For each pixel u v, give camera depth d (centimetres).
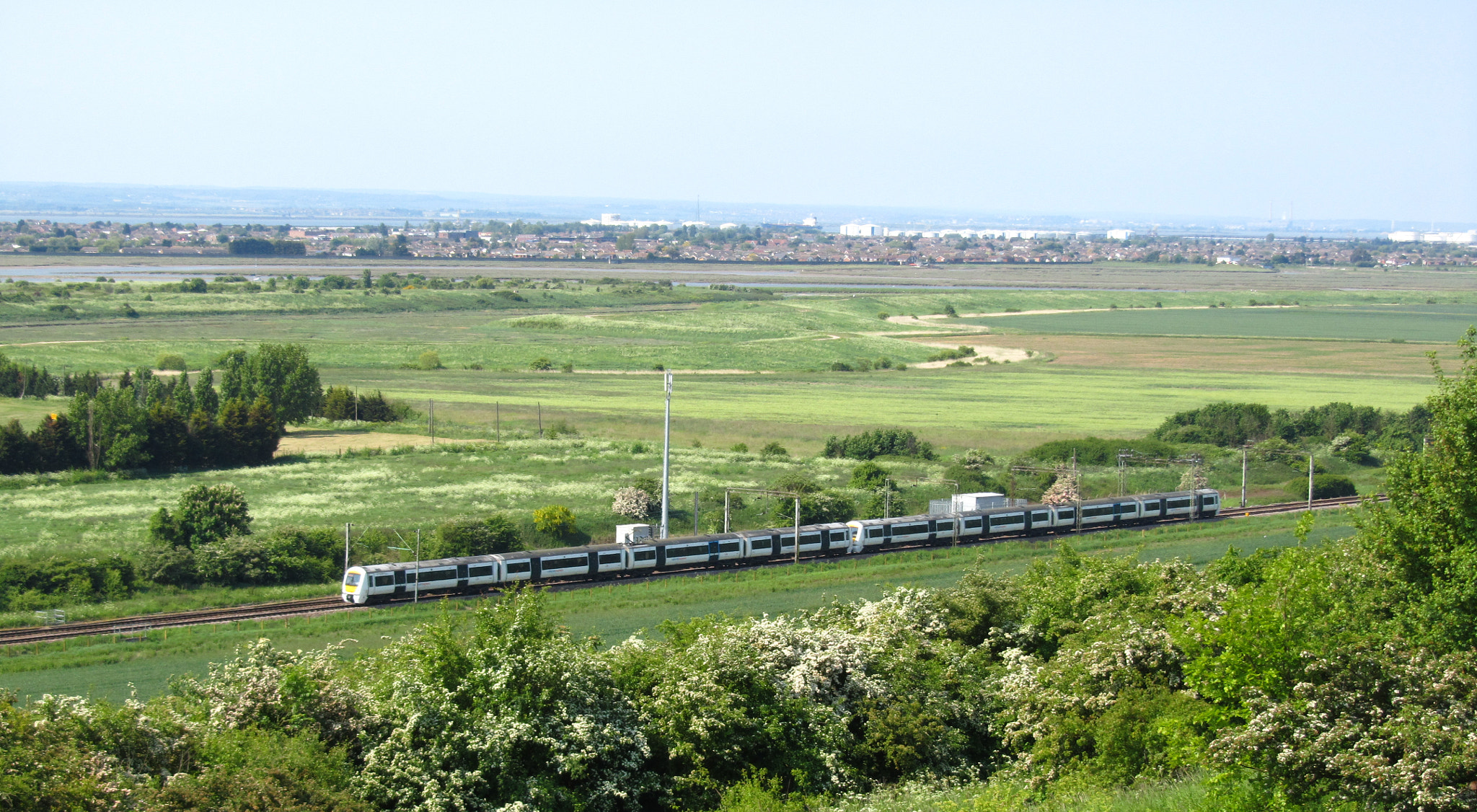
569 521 8306
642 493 8862
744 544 7519
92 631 5659
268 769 2722
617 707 3275
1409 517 2991
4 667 4969
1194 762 2653
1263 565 4406
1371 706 2284
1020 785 3148
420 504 8881
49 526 7994
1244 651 2528
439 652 3162
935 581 6925
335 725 3088
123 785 2569
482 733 2970
